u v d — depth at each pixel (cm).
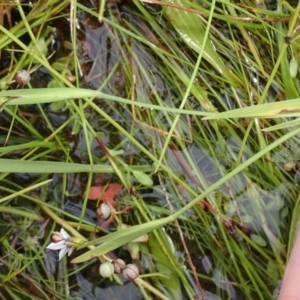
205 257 19
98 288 20
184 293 19
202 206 20
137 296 19
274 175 20
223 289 19
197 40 20
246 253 19
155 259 19
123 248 20
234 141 20
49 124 20
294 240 18
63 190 20
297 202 19
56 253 20
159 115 20
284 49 18
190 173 20
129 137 19
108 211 18
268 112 15
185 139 20
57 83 20
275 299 19
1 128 20
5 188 19
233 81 20
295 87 20
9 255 19
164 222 16
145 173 20
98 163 20
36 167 17
